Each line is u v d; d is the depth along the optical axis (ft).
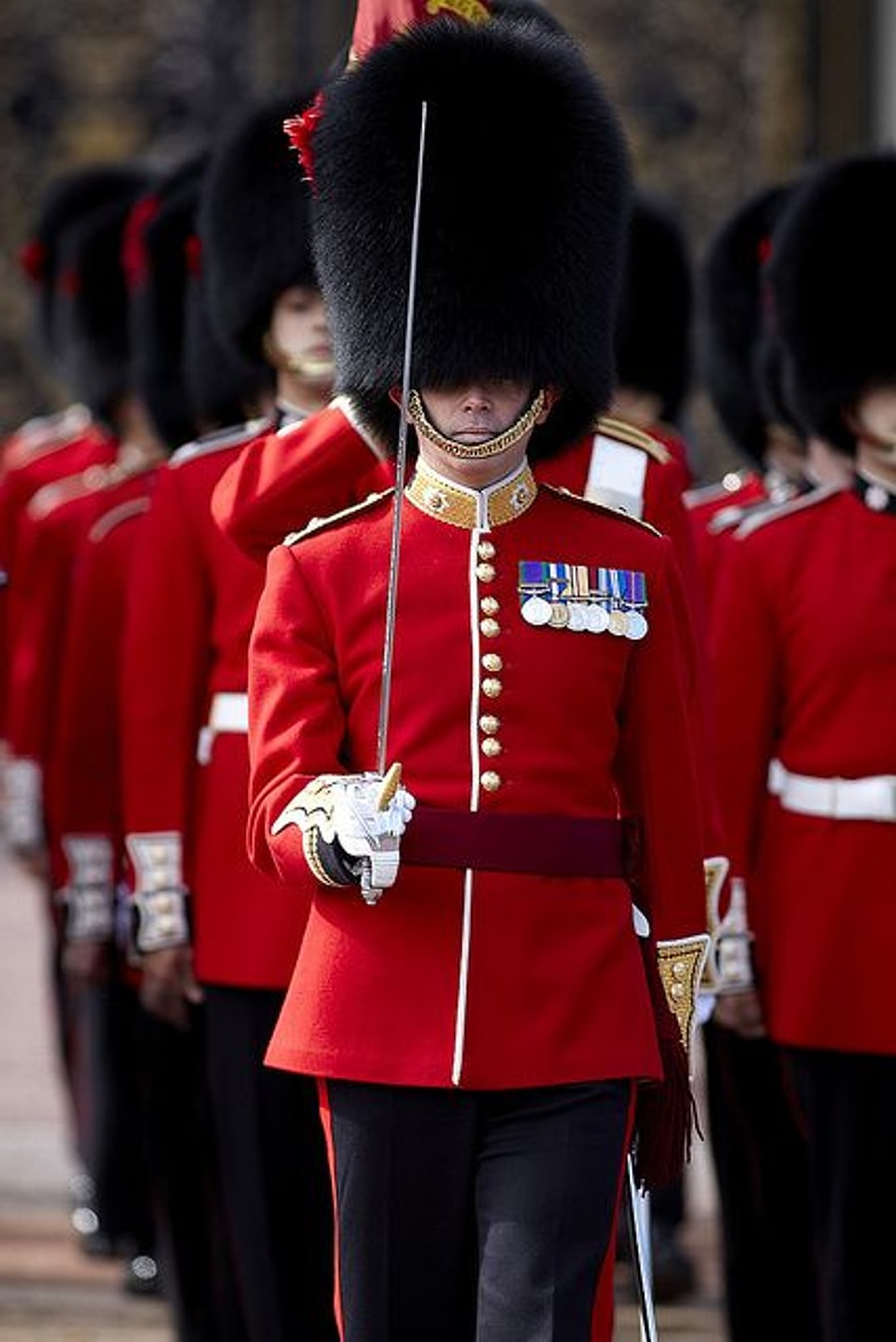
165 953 81.20
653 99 230.68
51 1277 106.22
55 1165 122.21
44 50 235.40
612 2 230.89
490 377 62.64
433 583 62.23
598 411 65.31
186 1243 87.61
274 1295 79.51
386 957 60.85
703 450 202.39
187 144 234.99
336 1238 62.59
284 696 62.03
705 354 102.63
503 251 62.90
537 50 63.98
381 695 60.64
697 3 230.68
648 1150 63.21
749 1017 82.94
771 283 88.17
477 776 61.36
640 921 63.41
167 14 234.58
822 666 82.48
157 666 81.56
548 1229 59.31
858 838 82.02
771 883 83.71
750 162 230.48
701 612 73.26
